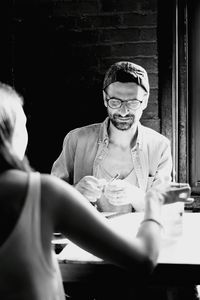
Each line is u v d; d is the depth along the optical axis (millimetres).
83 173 2475
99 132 2447
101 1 2846
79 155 2457
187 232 1850
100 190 2123
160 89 2842
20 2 2908
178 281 1477
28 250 990
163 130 2854
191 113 2900
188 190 1284
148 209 1186
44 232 1020
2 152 1045
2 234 989
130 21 2834
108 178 2432
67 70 2920
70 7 2879
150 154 2422
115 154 2416
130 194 2146
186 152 2912
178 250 1616
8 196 1004
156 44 2824
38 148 2977
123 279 1494
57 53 2918
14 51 2941
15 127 1132
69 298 1911
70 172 2529
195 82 2887
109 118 2432
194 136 2904
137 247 1067
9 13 2910
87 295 1881
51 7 2895
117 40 2859
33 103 2959
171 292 1729
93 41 2881
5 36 2928
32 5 2906
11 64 2945
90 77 2906
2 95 1103
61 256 1563
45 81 2941
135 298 1742
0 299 988
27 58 2939
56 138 2961
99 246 1049
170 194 1271
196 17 2848
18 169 1057
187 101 2900
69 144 2479
